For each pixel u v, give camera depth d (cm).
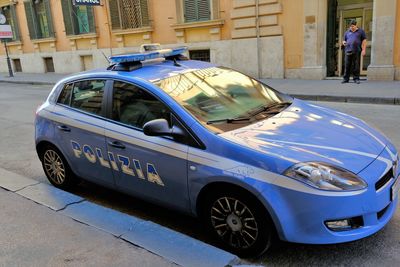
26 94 1540
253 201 308
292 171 293
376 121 773
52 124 466
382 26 1180
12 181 492
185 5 1580
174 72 412
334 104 1007
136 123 384
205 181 327
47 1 2130
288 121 364
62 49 2175
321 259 319
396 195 331
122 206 447
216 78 425
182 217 414
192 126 341
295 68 1372
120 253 316
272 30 1381
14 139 795
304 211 290
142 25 1730
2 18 2186
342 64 1370
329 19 1328
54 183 495
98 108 421
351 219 295
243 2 1409
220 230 338
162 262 302
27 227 366
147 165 369
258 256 324
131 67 415
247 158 308
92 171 434
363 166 305
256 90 434
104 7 1859
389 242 335
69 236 346
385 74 1205
